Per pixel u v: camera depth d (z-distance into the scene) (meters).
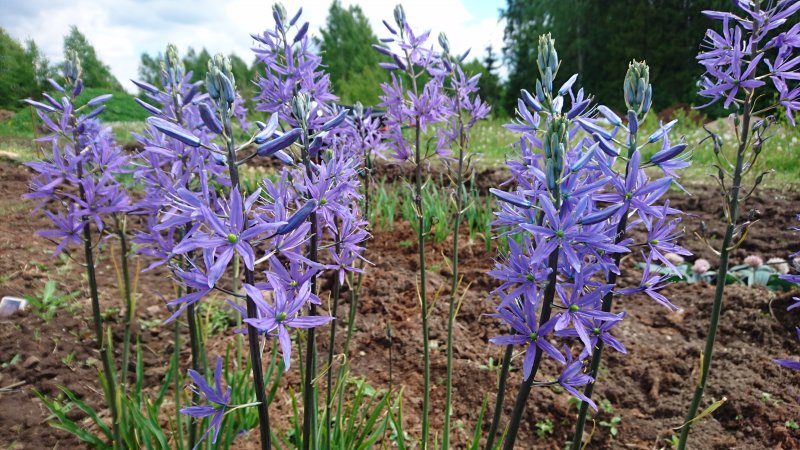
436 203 5.49
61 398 3.12
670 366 3.25
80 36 33.75
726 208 1.86
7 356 3.45
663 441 2.78
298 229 1.31
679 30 23.30
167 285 4.61
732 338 3.55
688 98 22.34
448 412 2.39
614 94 25.73
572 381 1.36
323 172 1.54
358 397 2.39
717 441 2.74
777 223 5.29
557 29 28.00
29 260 4.75
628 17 24.95
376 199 6.10
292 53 2.00
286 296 1.31
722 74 1.79
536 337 1.33
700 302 3.92
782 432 2.70
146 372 3.39
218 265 1.14
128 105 17.64
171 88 1.91
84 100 16.78
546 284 1.35
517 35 31.22
